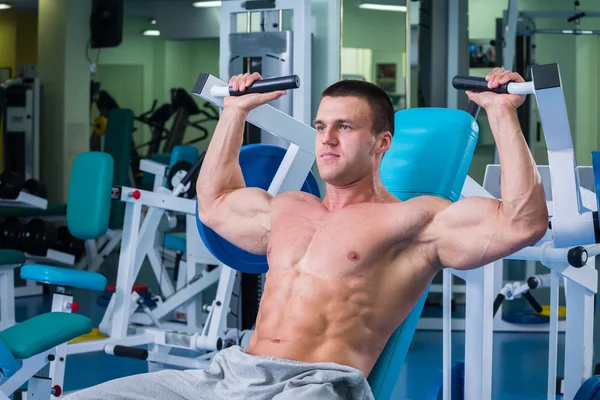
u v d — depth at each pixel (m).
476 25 7.26
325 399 1.68
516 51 6.82
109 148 6.48
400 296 1.86
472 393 2.51
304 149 2.68
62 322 2.60
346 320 1.82
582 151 8.66
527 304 5.79
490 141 6.94
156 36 11.66
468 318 2.51
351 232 1.86
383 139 1.96
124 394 1.80
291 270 1.89
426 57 5.79
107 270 7.42
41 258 6.09
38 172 8.11
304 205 2.00
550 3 8.41
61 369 2.71
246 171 2.72
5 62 10.84
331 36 4.56
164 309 4.35
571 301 2.70
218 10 10.41
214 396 1.81
